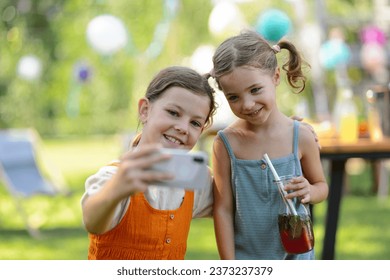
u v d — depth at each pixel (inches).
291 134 102.3
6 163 248.4
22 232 240.8
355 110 162.9
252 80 95.1
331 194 148.7
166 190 94.1
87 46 483.5
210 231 237.6
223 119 278.2
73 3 468.1
